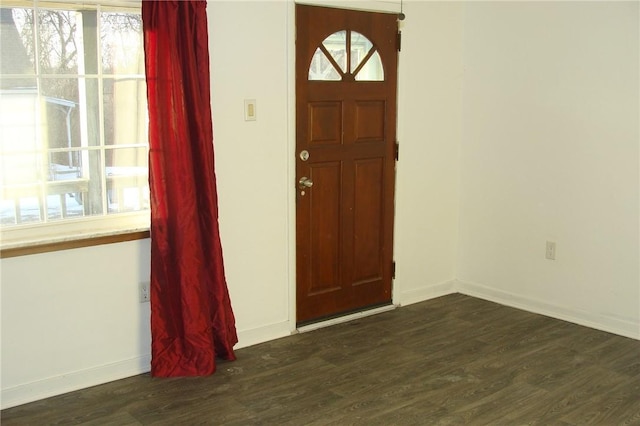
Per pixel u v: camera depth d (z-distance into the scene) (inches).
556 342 153.6
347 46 158.6
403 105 172.4
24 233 120.0
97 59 124.4
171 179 126.6
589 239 162.7
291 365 139.3
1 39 114.3
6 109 116.3
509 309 178.2
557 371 137.0
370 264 173.3
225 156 141.1
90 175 127.2
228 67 138.6
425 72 176.4
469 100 185.3
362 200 168.6
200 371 133.3
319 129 156.8
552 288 171.8
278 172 150.6
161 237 128.0
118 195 131.3
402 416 117.4
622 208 155.6
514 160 176.4
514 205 177.8
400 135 173.0
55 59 120.0
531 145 172.1
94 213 128.7
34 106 119.1
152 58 122.3
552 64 165.3
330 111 158.2
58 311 122.5
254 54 142.1
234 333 142.2
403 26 168.7
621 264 157.3
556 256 169.8
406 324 165.5
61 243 120.1
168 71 123.7
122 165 130.8
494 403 122.6
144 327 134.1
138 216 133.6
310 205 158.4
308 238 159.2
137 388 127.6
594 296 163.2
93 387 127.8
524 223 176.1
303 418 116.4
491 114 180.4
